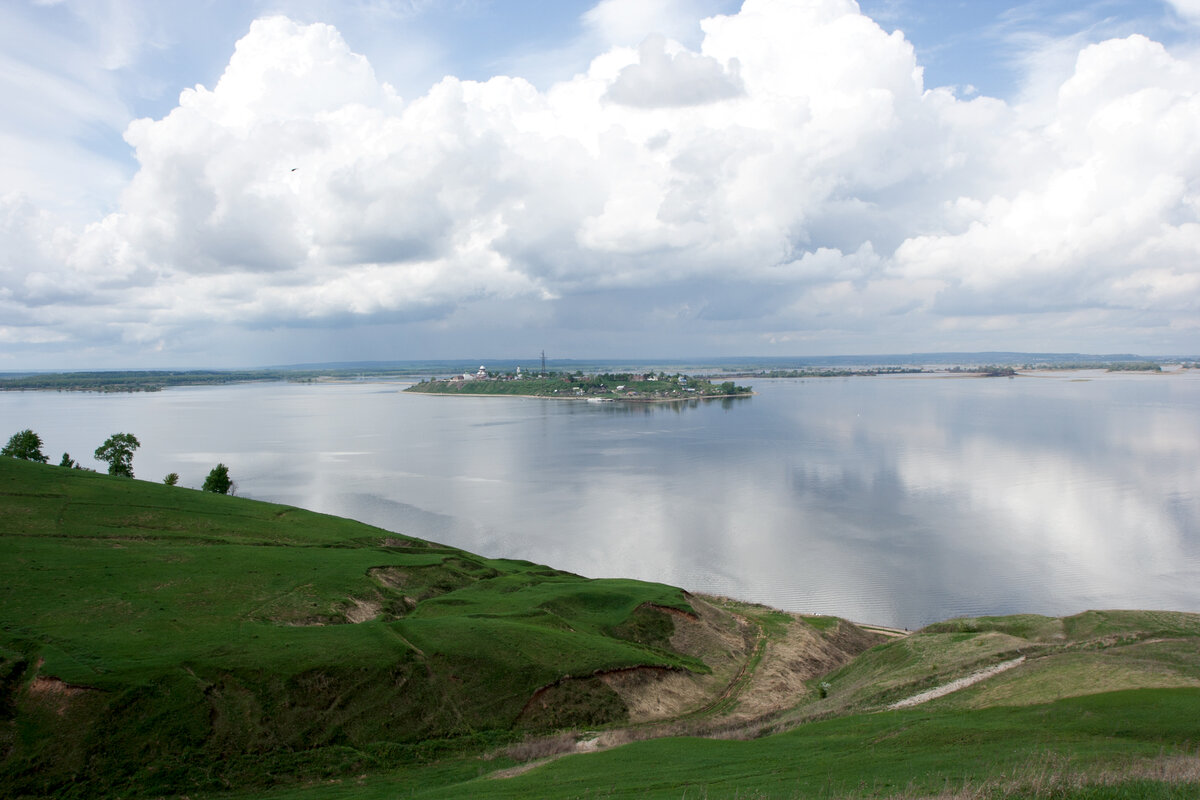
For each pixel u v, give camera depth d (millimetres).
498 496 150625
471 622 55938
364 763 40688
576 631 60156
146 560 61281
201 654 44719
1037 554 102625
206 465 192500
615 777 33594
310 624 54844
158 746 38281
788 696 57219
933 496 141875
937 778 27172
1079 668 41688
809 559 102750
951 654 53875
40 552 59781
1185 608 82000
